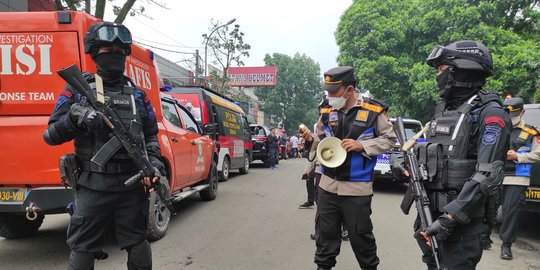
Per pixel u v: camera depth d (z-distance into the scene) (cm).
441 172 225
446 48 231
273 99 4838
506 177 440
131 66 454
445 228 203
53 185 380
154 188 246
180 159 564
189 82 2388
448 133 227
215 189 789
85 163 237
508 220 439
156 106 515
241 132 1257
